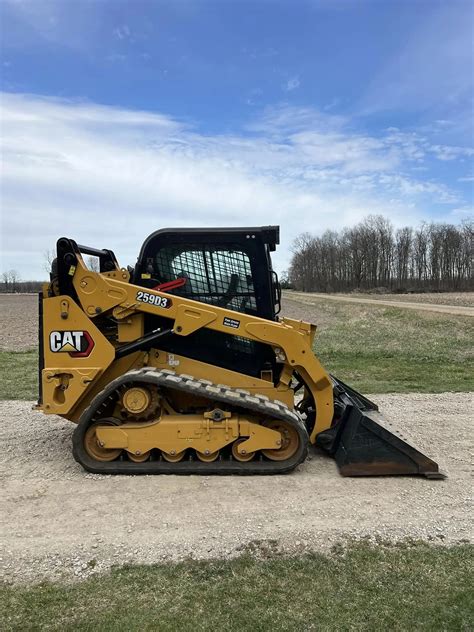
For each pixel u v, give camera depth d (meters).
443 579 3.16
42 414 7.33
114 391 4.88
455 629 2.71
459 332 18.14
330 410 5.23
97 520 3.96
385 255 94.50
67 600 2.98
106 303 5.00
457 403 7.95
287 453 4.97
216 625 2.75
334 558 3.42
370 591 3.04
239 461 4.93
